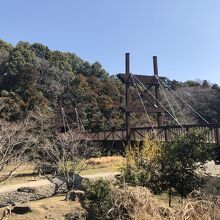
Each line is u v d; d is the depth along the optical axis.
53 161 24.00
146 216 6.45
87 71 64.88
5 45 59.50
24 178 22.72
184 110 46.50
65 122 32.88
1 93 43.38
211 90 51.34
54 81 52.06
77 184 18.06
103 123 44.88
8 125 20.61
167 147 9.83
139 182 8.95
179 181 9.42
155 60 24.94
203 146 9.70
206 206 6.41
